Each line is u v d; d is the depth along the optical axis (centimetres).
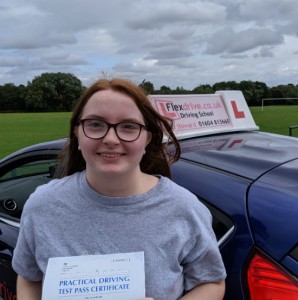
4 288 289
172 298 147
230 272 171
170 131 177
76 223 148
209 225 154
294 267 157
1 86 9900
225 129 308
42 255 149
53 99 9950
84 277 142
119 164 144
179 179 210
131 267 142
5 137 2388
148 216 146
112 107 144
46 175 323
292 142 273
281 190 184
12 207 317
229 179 200
